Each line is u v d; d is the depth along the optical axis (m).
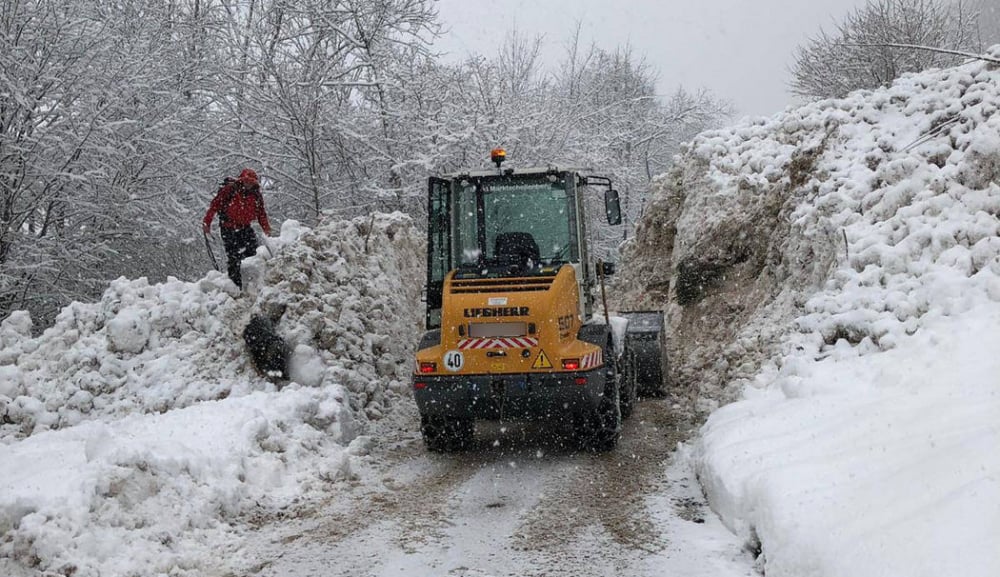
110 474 5.14
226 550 5.03
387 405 8.98
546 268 7.62
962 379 5.44
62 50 12.24
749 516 4.89
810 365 6.95
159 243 14.38
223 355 8.73
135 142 13.55
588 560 4.74
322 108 15.70
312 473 6.52
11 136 11.93
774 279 10.08
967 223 7.42
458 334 7.13
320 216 15.55
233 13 16.67
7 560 4.41
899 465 4.43
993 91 9.01
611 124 21.86
